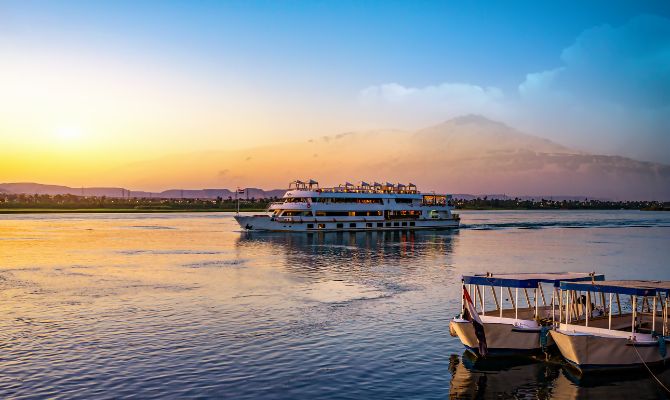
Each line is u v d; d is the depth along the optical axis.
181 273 75.19
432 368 35.44
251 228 151.00
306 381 32.62
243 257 96.19
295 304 53.69
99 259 92.44
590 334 34.34
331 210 148.50
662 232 177.50
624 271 83.12
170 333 42.41
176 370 34.06
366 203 153.12
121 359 36.06
